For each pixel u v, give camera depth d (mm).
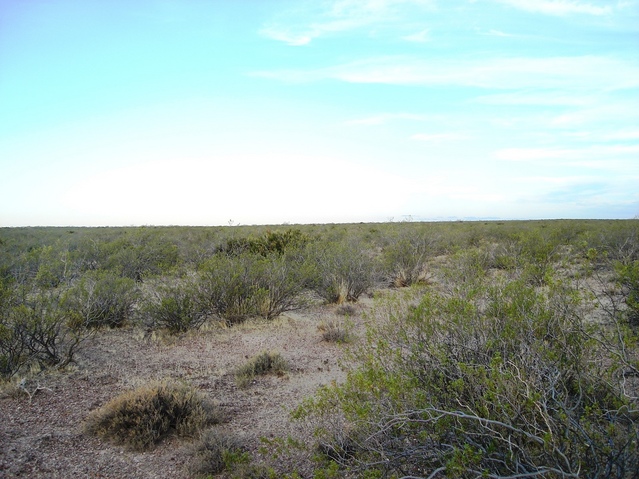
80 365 6473
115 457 4074
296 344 7695
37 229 40094
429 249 14406
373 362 4156
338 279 11344
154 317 8406
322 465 3664
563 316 3865
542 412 2846
